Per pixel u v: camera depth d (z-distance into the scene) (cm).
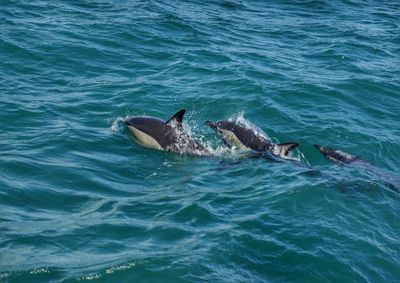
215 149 2027
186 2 3788
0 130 1950
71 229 1453
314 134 2186
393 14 4022
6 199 1559
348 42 3272
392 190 1795
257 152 2014
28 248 1362
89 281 1275
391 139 2202
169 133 2008
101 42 2805
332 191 1725
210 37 3108
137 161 1873
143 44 2862
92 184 1697
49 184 1662
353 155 2034
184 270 1323
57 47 2675
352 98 2511
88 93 2309
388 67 2933
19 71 2436
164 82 2478
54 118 2078
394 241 1560
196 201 1625
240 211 1598
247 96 2398
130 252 1373
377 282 1410
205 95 2381
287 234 1513
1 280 1257
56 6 3219
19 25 2861
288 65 2823
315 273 1398
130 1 3522
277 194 1691
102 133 2017
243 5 3931
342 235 1544
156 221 1517
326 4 4153
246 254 1416
